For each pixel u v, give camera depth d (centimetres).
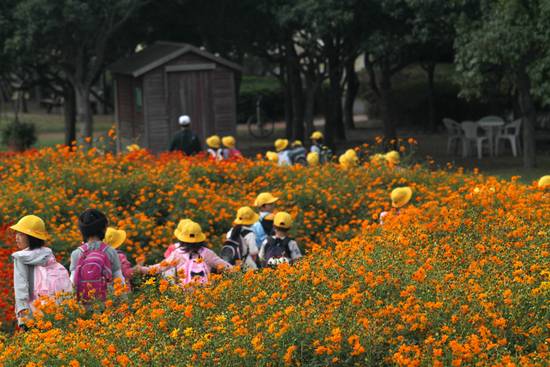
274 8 3434
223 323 812
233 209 1731
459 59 2930
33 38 3191
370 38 3366
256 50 4072
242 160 2152
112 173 1939
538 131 4666
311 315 792
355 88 5184
